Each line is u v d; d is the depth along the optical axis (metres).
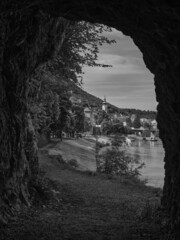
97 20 7.80
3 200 9.14
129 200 13.41
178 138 8.24
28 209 10.26
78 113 60.97
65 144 43.69
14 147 10.17
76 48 19.72
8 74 9.64
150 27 6.79
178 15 5.62
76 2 7.06
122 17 7.07
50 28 11.25
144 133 141.62
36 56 11.43
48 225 8.74
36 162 12.26
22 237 7.49
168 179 9.52
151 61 8.74
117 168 22.56
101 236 7.84
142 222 9.39
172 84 7.70
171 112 8.34
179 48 6.50
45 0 7.33
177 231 7.15
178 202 7.69
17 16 8.80
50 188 12.76
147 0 5.76
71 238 7.65
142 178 25.61
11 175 9.89
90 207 11.82
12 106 10.04
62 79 22.80
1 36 8.59
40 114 22.62
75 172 20.92
